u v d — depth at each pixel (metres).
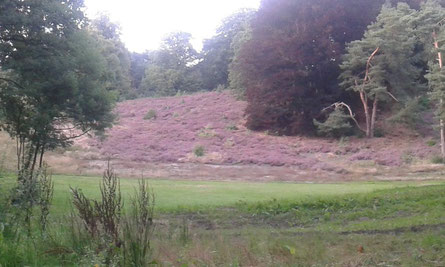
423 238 8.44
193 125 48.97
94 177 26.92
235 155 38.62
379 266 6.78
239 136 44.28
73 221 6.99
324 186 23.88
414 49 43.16
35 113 16.22
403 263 6.86
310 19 44.91
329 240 8.99
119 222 6.21
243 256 6.98
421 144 37.28
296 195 17.56
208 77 74.38
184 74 73.38
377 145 38.28
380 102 44.16
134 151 40.59
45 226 7.46
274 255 7.07
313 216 13.07
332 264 6.88
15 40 16.92
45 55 16.91
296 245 8.06
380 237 8.98
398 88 39.84
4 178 10.23
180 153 39.88
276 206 13.75
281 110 44.34
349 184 26.02
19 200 7.86
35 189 7.86
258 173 33.81
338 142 40.47
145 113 55.56
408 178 29.94
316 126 43.41
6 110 16.45
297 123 43.16
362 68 41.06
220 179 31.28
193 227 11.82
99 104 19.34
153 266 5.95
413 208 12.52
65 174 29.72
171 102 59.56
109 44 62.50
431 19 37.88
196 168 35.84
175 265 6.22
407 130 40.53
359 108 44.97
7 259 5.81
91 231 6.11
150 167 35.88
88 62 18.45
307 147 39.59
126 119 52.94
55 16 16.75
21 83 16.77
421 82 45.03
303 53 43.47
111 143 42.91
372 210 12.81
